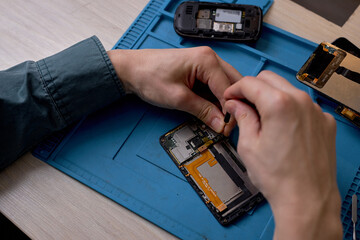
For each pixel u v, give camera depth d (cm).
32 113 94
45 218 92
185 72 97
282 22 117
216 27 115
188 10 116
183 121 105
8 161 97
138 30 119
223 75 96
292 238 60
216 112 97
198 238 90
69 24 120
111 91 102
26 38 117
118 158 101
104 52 100
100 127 105
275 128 61
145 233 91
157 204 94
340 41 103
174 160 100
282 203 63
